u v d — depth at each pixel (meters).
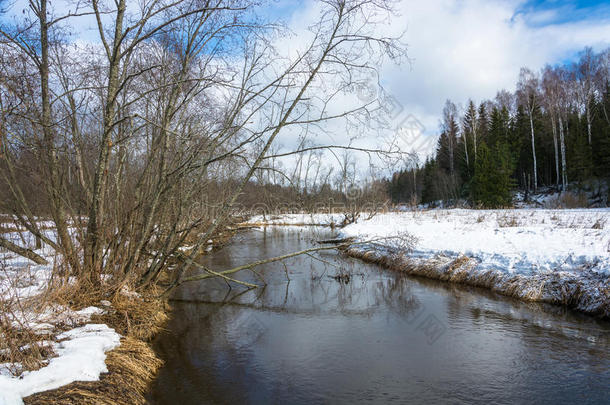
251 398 4.69
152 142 8.34
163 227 9.14
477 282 9.79
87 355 4.39
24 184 8.00
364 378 5.20
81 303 6.31
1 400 3.12
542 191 38.12
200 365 5.59
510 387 4.87
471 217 21.23
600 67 34.97
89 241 6.75
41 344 4.46
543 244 10.34
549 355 5.72
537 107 40.41
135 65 8.07
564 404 4.44
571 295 7.82
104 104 7.80
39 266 7.96
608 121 31.75
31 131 6.96
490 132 45.78
